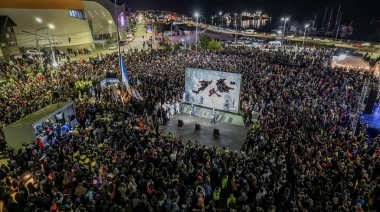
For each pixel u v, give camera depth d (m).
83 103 24.48
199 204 11.51
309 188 12.88
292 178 14.46
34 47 52.34
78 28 57.50
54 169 13.99
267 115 22.09
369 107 23.61
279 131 18.48
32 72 38.44
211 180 14.36
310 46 77.88
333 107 24.17
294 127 19.67
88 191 12.07
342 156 15.86
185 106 27.27
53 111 20.22
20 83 30.16
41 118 19.02
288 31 125.62
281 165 14.52
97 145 16.66
